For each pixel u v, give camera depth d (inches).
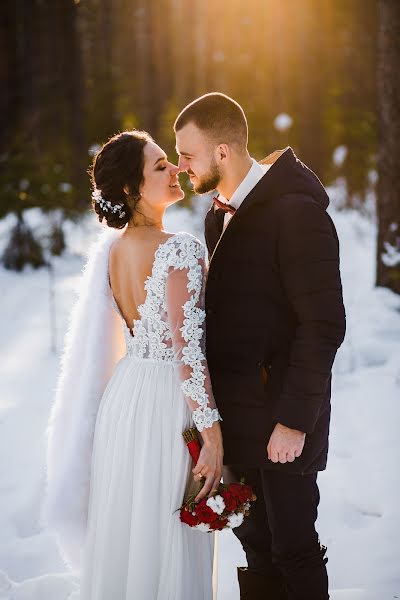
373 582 104.8
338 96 533.0
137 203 89.0
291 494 87.4
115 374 91.8
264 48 598.2
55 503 93.7
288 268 82.1
